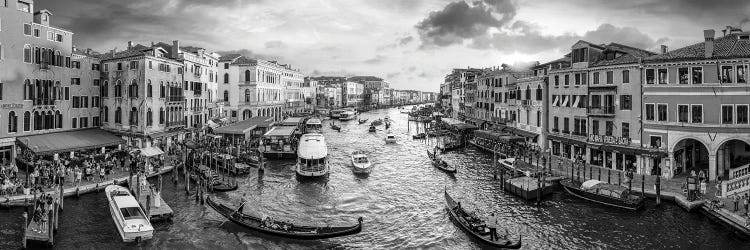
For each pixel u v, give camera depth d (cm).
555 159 4381
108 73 4612
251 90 7631
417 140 7112
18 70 3666
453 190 3547
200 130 5756
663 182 3284
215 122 6359
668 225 2592
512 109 5722
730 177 2936
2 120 3547
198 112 5831
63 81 4147
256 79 7612
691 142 3675
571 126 4303
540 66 5156
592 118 4031
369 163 4341
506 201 3186
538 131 4919
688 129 3316
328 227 2464
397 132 8619
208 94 6278
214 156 4156
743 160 3575
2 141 3531
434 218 2853
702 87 3241
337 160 5062
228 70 7638
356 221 2794
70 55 4231
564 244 2381
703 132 3259
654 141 3525
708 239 2384
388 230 2639
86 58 4456
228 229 2577
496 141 5462
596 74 3988
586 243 2389
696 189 2866
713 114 3219
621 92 3753
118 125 4584
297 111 10962
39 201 2584
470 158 5119
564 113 4403
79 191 2988
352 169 4469
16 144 3641
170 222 2672
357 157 4547
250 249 2328
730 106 3167
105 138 4256
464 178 4006
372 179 3991
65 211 2736
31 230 2295
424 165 4722
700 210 2742
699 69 3259
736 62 3116
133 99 4484
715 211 2583
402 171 4384
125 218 2383
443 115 11775
